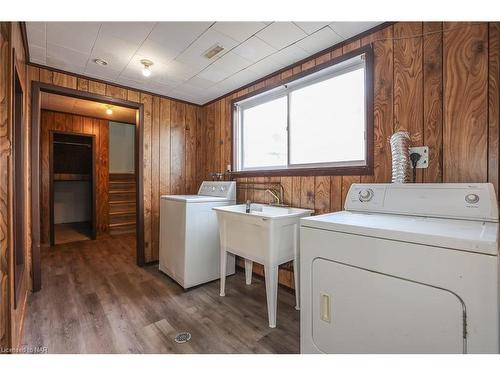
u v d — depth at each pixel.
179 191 3.45
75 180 5.32
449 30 1.51
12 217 1.35
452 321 0.88
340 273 1.17
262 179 2.73
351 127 2.09
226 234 2.28
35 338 1.64
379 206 1.52
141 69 2.52
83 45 2.07
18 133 1.96
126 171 5.45
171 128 3.39
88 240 4.41
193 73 2.62
